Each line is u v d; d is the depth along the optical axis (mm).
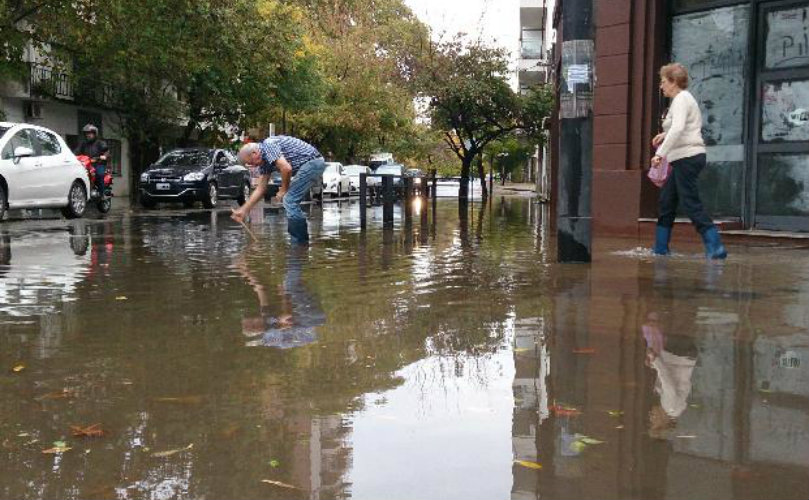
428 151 63375
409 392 3271
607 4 10828
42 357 3877
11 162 13977
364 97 41438
